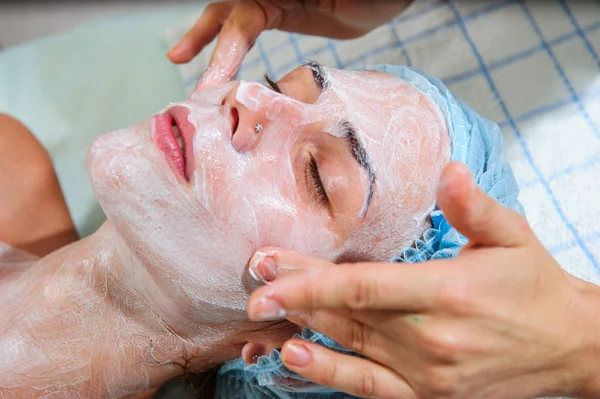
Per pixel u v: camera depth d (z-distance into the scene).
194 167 0.70
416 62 1.31
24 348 0.87
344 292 0.54
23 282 0.93
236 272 0.73
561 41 1.23
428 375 0.60
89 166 0.73
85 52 1.51
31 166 1.18
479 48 1.27
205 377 1.00
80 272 0.87
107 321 0.87
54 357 0.87
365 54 1.35
